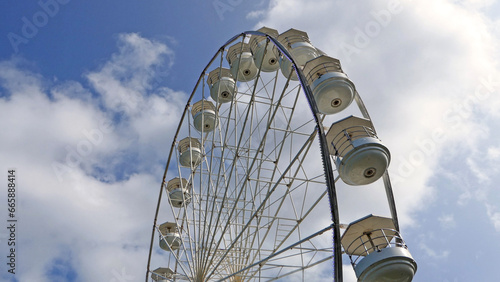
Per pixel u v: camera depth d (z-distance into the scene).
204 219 25.83
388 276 16.27
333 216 16.03
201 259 25.28
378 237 17.45
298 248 18.69
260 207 21.31
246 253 25.25
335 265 15.22
